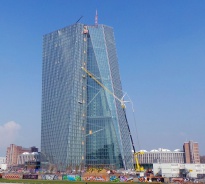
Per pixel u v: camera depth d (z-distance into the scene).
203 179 151.25
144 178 146.00
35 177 160.50
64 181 140.25
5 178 164.62
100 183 126.25
